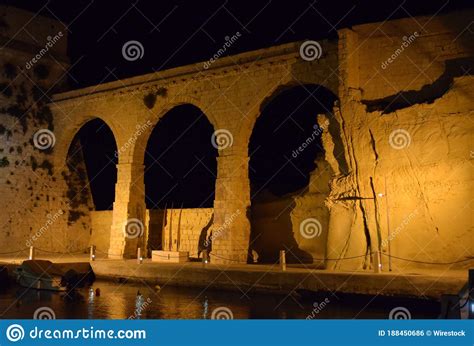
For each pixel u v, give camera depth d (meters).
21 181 45.25
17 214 44.66
